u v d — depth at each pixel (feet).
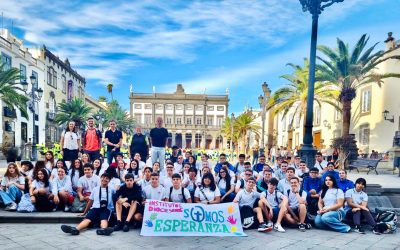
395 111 59.31
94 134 29.60
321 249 15.70
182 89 248.11
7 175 21.75
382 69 64.59
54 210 21.15
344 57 57.82
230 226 19.06
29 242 15.49
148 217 18.33
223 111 244.22
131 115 242.99
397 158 44.73
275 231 19.26
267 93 56.80
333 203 20.40
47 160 25.71
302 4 30.37
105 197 18.74
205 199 21.03
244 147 127.85
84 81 162.91
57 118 108.37
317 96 75.20
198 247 15.62
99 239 16.35
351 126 75.00
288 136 116.06
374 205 25.20
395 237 18.21
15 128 83.35
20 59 87.25
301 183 24.53
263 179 23.48
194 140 238.48
